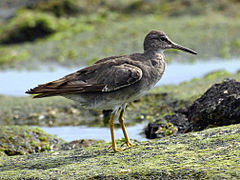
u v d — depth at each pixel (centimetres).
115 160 925
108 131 1478
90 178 835
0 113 1734
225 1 3020
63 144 1312
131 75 1029
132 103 1698
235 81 1278
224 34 2584
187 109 1373
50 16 2986
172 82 2003
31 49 2638
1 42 2798
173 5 3080
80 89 1023
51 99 1873
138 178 808
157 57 1137
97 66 1052
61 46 2631
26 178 880
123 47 2527
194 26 2728
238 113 1183
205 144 930
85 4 3150
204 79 1858
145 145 1012
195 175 777
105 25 2902
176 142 988
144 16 3011
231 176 745
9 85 2130
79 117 1669
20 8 3139
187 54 2420
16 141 1284
